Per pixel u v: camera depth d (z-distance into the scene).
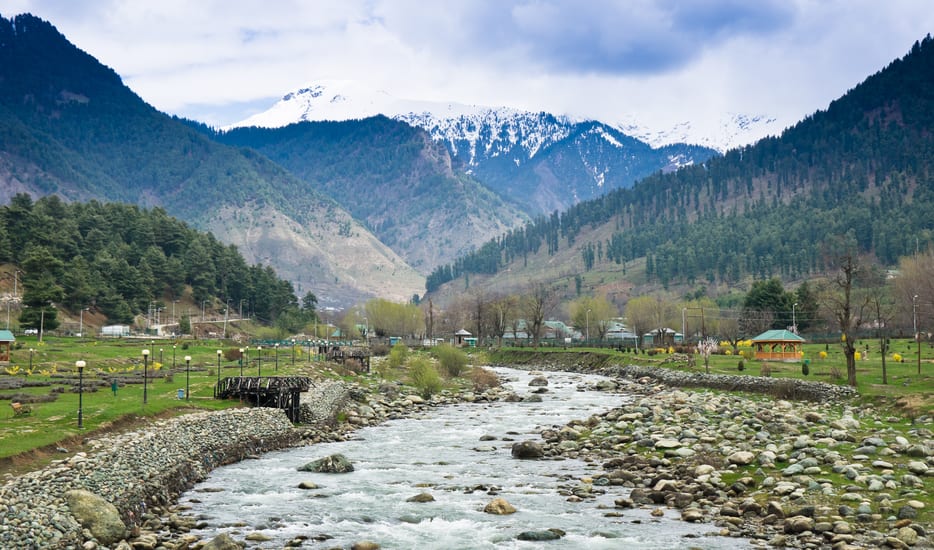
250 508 48.72
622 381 145.12
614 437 72.00
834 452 54.97
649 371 150.00
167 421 65.94
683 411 83.75
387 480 57.44
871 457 54.75
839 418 75.31
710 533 42.66
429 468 62.19
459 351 161.88
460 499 51.50
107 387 91.12
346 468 60.72
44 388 89.44
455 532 44.06
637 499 50.31
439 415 99.06
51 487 40.44
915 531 39.34
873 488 46.84
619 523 45.19
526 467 62.41
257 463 63.88
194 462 57.97
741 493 49.59
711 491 49.97
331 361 160.12
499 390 128.12
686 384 127.75
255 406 83.38
